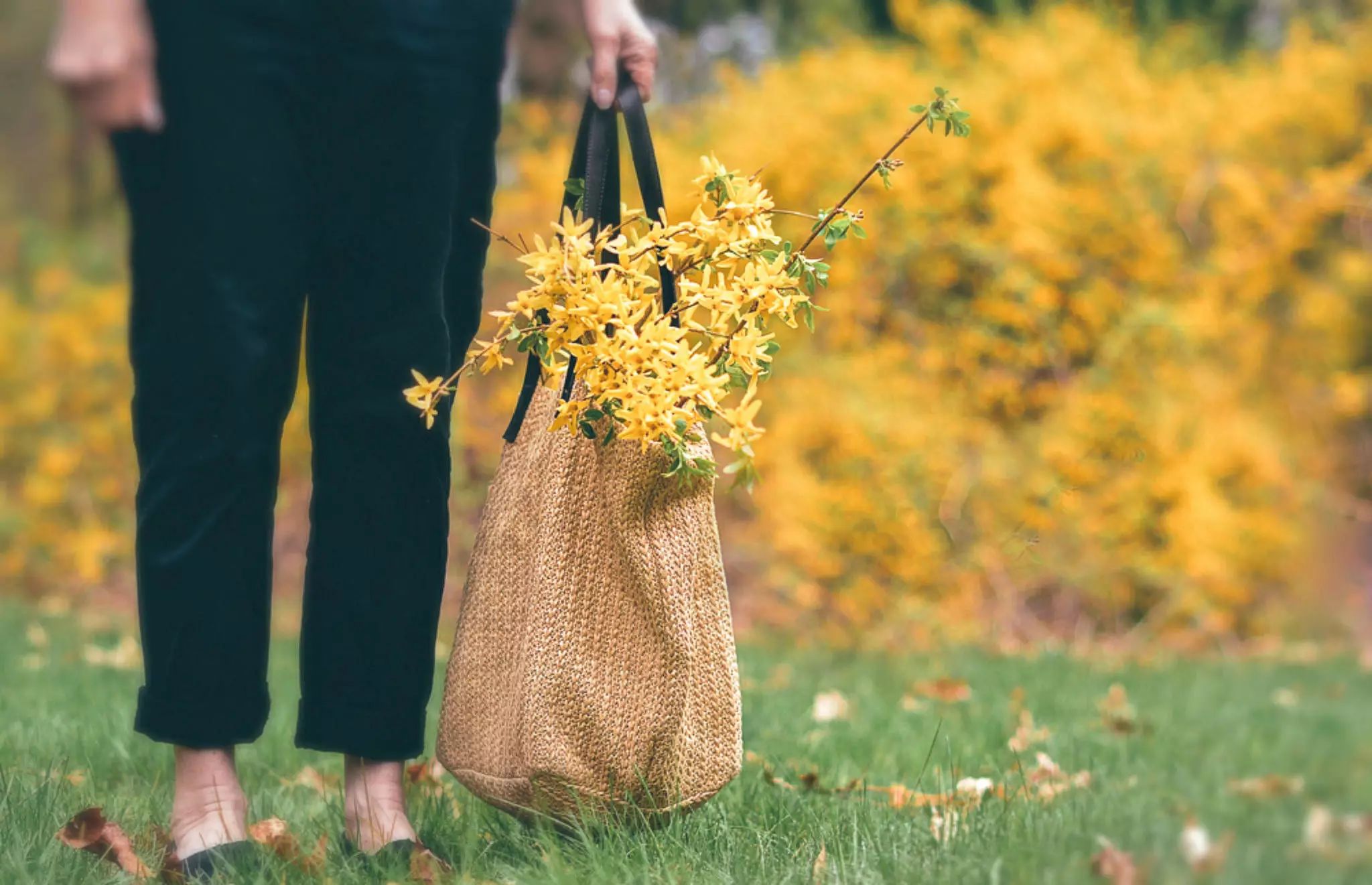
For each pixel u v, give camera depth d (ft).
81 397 24.11
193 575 6.28
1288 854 5.79
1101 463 18.48
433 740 11.01
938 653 17.16
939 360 18.86
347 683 6.63
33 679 13.29
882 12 28.07
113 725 10.19
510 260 21.07
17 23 34.09
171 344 6.20
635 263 6.34
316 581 6.68
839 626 18.98
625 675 6.47
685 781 6.61
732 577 20.61
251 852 6.32
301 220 6.33
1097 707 12.86
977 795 7.99
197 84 6.06
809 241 6.57
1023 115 19.34
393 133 6.39
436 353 6.70
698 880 6.15
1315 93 20.30
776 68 22.02
